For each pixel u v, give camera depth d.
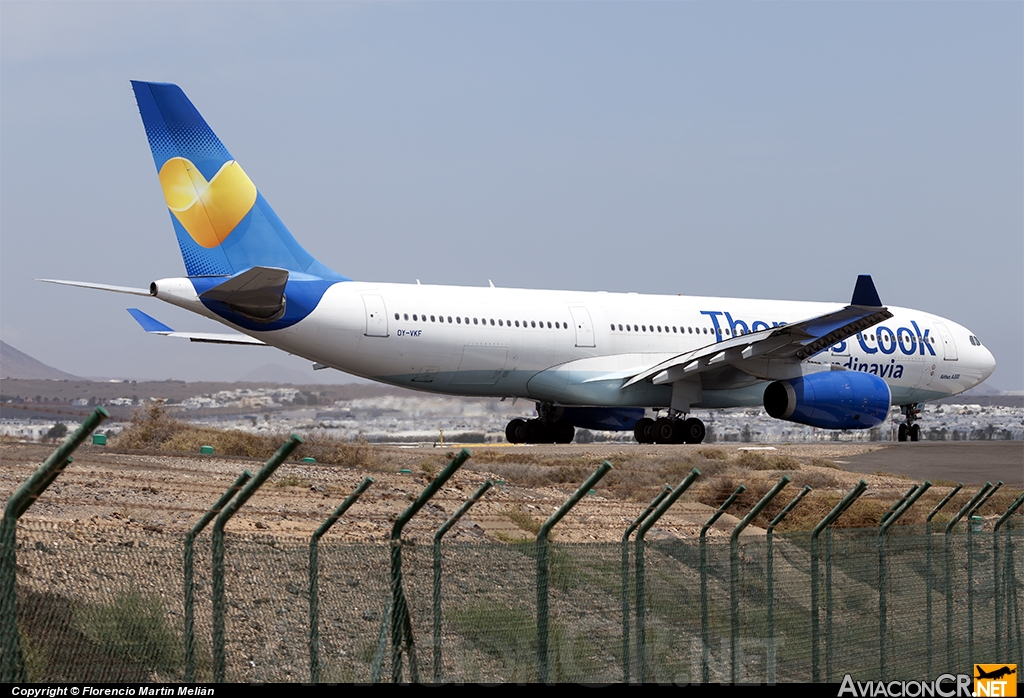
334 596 44.00
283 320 117.56
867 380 139.75
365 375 125.69
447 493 79.94
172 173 114.00
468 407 163.50
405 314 123.81
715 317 146.88
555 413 151.12
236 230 116.56
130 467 75.25
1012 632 58.31
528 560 49.69
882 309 126.06
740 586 53.31
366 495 73.69
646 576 51.78
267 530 56.97
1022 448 144.50
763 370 136.62
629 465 108.75
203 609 40.75
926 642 53.38
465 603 45.22
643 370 139.25
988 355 164.88
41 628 36.25
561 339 134.12
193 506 62.31
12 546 28.09
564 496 87.38
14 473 68.25
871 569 58.78
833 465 121.94
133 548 45.72
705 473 105.00
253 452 98.88
